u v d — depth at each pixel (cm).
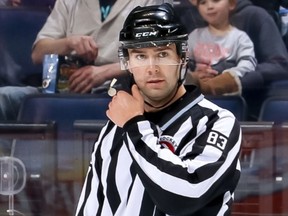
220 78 1146
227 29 1159
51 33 1197
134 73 538
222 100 1123
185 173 504
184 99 546
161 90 532
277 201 1008
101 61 1173
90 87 1159
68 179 1041
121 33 539
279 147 1012
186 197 507
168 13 536
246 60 1151
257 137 1016
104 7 1180
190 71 1155
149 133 518
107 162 555
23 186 1043
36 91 1171
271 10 1159
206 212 529
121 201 541
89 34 1183
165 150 515
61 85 1166
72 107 1117
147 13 535
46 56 1184
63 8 1201
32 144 1052
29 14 1205
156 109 548
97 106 1117
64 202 1038
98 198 561
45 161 1048
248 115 1116
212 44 1156
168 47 532
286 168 1007
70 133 1062
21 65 1194
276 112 1101
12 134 1054
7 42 1209
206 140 527
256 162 1015
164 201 511
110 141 558
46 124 1056
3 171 1041
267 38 1155
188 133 534
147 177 510
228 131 533
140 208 531
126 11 1175
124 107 525
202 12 1157
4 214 1041
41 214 1040
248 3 1155
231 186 532
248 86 1141
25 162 1048
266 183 1009
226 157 521
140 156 512
